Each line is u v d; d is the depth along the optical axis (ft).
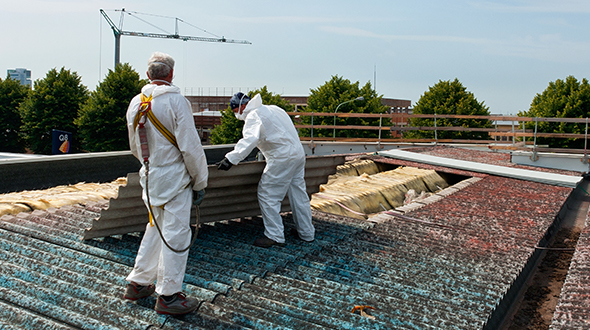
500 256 15.30
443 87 129.80
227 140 162.81
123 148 143.84
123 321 9.59
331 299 11.18
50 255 12.57
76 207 17.56
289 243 15.23
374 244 15.70
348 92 145.89
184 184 9.89
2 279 11.11
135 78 143.74
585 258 14.92
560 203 24.94
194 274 12.04
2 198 19.27
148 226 10.29
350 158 41.83
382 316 10.46
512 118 43.68
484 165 37.17
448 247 15.97
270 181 14.32
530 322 12.14
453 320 10.37
